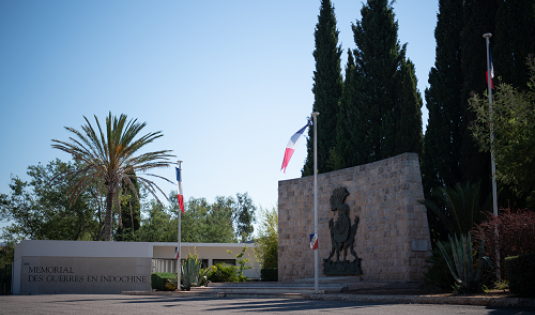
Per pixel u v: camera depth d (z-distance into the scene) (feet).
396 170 81.87
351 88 110.63
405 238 78.18
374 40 109.29
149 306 57.93
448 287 64.75
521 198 75.87
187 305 58.90
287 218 105.50
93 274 118.32
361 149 106.83
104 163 129.70
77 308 55.57
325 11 130.62
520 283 47.73
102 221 189.47
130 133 129.70
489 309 43.65
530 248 58.03
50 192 184.44
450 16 96.89
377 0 111.04
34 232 185.98
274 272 116.98
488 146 64.28
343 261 90.22
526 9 82.17
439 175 93.56
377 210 84.99
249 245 152.76
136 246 121.49
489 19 90.48
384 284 75.61
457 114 94.32
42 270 115.85
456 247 62.34
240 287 98.63
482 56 89.25
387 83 107.55
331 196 94.84
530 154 57.16
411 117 100.63
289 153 79.15
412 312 42.65
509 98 62.03
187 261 102.22
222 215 284.00
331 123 123.95
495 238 61.05
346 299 62.80
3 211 182.60
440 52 96.63
